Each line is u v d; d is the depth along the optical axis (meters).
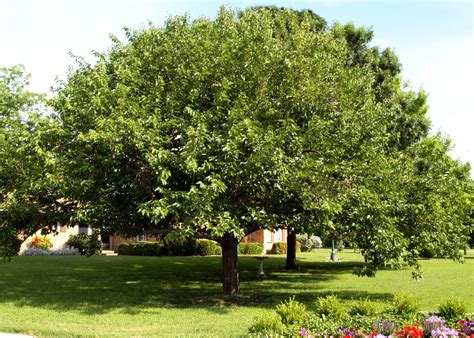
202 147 10.38
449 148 19.16
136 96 12.24
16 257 27.41
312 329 7.64
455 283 16.86
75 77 13.15
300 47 13.38
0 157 12.16
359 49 22.22
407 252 13.00
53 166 10.80
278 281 17.77
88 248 14.66
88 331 8.91
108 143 10.58
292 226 12.62
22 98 27.20
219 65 12.27
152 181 11.65
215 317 10.37
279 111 12.23
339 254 37.56
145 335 8.52
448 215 13.66
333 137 12.41
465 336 7.47
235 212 11.33
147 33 13.60
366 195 11.62
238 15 16.70
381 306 11.60
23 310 11.02
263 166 10.61
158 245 33.16
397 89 22.34
